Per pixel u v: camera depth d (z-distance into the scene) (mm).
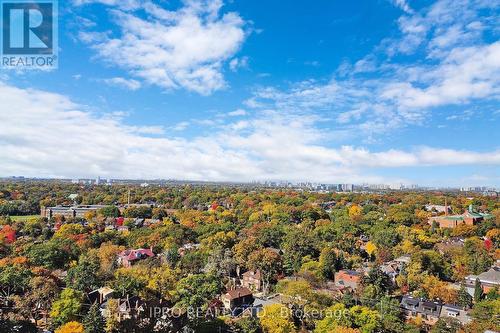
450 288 92375
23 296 74875
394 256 122125
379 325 69000
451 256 120062
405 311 84188
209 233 151125
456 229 154500
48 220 179250
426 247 133875
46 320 70688
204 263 112250
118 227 171125
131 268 101688
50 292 76250
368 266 114500
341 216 191000
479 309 76562
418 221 171250
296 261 111438
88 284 84000
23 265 95500
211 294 83812
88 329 60938
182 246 139125
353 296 84375
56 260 107688
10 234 135500
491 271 100375
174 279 90938
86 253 117062
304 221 174250
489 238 141375
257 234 145250
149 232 149375
